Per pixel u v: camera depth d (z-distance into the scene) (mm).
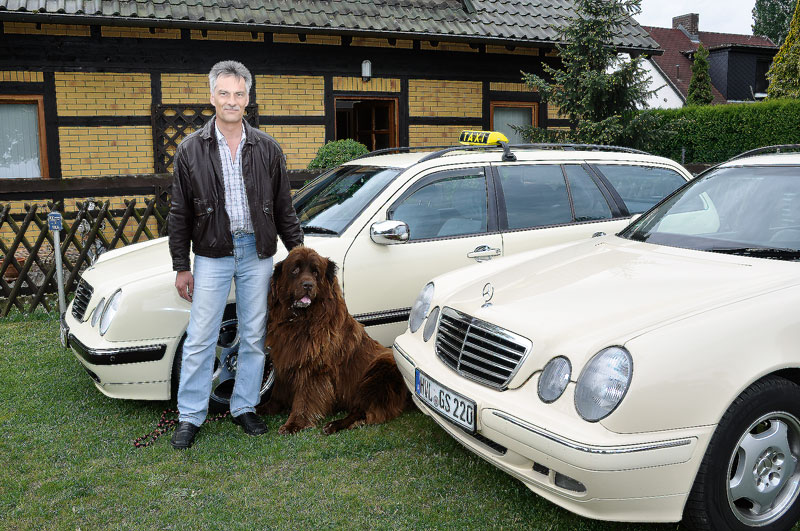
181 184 3605
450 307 3314
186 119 10422
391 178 4699
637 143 11023
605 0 10727
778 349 2582
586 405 2477
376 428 3928
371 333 4488
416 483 3289
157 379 3959
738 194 3727
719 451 2506
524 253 4020
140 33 10062
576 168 5285
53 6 9266
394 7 11758
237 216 3676
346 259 4301
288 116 11141
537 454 2553
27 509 3062
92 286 4199
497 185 4934
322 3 11266
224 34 10555
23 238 6637
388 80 11789
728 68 35875
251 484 3301
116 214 9672
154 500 3143
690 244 3568
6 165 9805
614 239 3934
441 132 12328
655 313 2680
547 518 2982
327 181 5258
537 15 12773
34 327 6238
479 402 2814
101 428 3975
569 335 2688
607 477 2375
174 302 3932
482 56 12492
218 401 4160
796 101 15023
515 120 13266
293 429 3881
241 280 3818
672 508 2482
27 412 4203
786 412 2656
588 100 10680
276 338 3895
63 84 9758
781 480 2719
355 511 3043
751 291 2787
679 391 2424
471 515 3014
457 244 4688
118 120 10102
